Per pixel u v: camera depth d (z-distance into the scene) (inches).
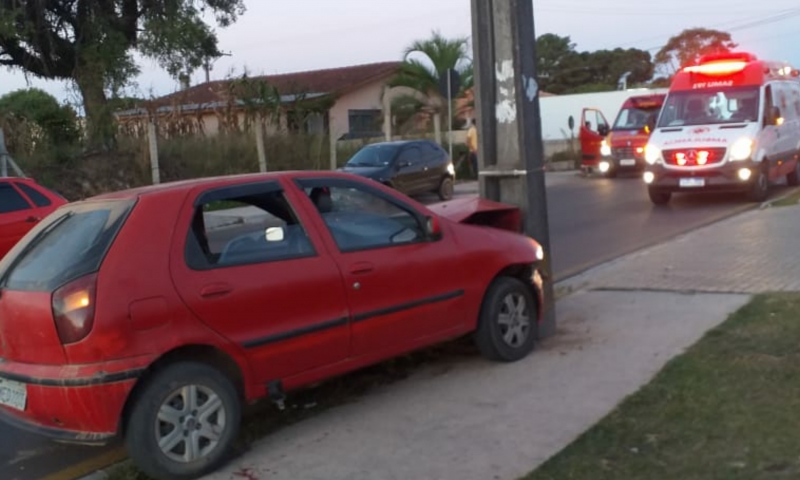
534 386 240.2
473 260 253.9
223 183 214.5
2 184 482.9
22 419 199.9
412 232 244.1
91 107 933.8
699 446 186.2
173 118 1032.2
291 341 212.5
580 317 313.3
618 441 193.8
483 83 287.6
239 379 207.6
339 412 234.1
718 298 323.6
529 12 282.7
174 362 195.8
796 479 167.0
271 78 1636.3
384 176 829.8
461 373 258.2
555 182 1027.9
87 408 185.2
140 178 901.2
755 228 497.7
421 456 198.5
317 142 1072.8
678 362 245.1
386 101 1348.4
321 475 192.9
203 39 1001.5
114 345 185.8
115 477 201.3
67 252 199.2
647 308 318.0
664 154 679.1
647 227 579.2
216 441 199.8
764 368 231.6
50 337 188.9
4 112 888.3
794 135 754.2
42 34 958.4
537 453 193.8
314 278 217.2
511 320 265.6
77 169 872.3
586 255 484.7
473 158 1171.3
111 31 946.7
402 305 235.6
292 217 222.5
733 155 653.3
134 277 190.9
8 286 203.8
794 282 340.8
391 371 266.2
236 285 203.6
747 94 689.0
